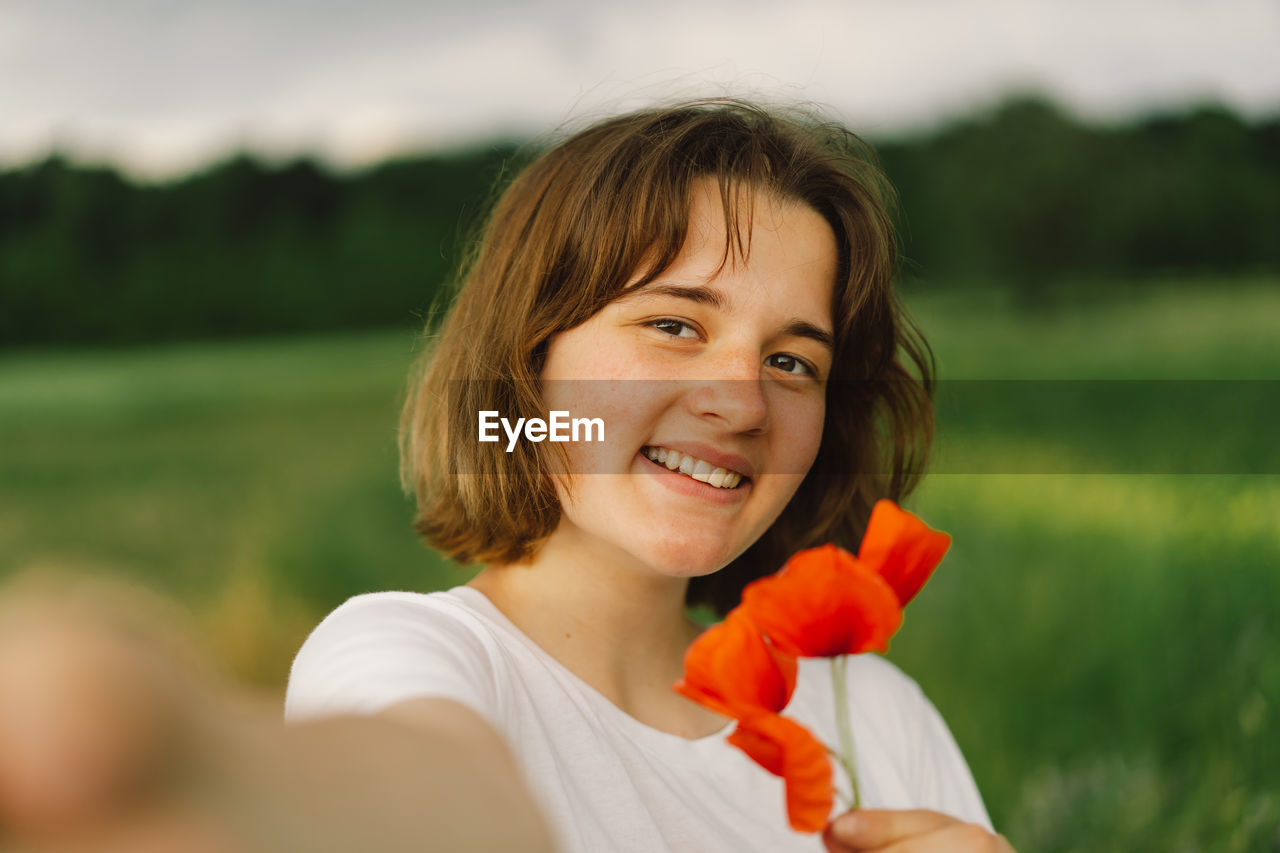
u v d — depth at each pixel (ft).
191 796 0.46
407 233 66.90
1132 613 8.50
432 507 4.55
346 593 15.08
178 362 53.78
